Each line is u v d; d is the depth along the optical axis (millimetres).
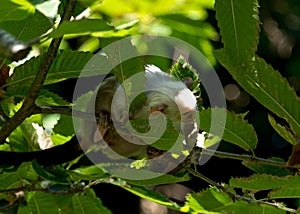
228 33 1790
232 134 1877
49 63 1767
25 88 1889
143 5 2348
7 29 1800
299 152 1855
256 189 1912
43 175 1941
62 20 1717
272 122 1878
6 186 2043
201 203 1994
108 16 2305
